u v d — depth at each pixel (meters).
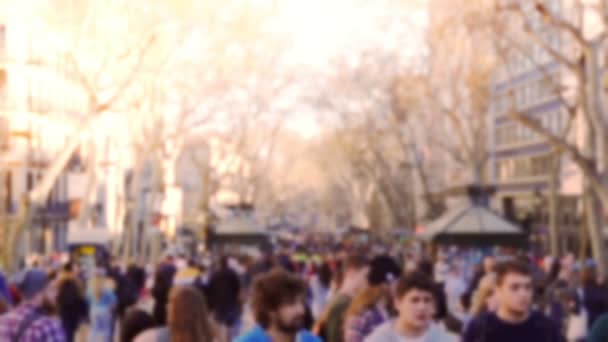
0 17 39.66
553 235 33.38
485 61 35.88
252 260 27.88
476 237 21.39
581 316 13.95
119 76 28.66
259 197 96.69
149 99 38.09
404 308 6.87
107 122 47.94
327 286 16.64
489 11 30.31
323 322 9.12
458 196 23.28
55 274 18.17
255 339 5.96
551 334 6.90
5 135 32.91
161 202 67.12
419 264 16.23
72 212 56.09
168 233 76.31
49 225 52.03
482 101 36.91
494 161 70.56
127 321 7.54
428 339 6.91
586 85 23.05
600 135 22.72
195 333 6.97
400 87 42.25
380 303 8.27
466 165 42.06
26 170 43.25
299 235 99.94
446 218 22.33
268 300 6.00
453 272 19.61
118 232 41.97
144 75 30.19
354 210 79.56
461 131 38.31
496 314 6.95
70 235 34.00
